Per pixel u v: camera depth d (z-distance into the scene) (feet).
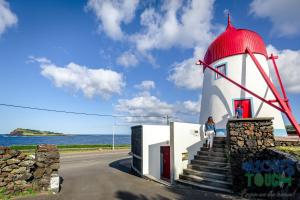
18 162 26.55
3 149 25.79
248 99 47.16
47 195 26.58
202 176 31.50
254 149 24.93
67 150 113.19
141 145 44.16
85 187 32.40
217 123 49.39
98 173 47.29
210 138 37.35
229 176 28.55
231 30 55.72
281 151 21.77
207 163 33.60
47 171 28.73
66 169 54.29
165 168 39.40
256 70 49.01
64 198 25.79
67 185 34.01
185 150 36.06
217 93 51.26
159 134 46.55
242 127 26.16
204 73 57.57
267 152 23.59
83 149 118.21
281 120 47.24
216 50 54.08
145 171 43.09
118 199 25.39
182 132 35.81
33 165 27.66
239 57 50.37
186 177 32.68
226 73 50.80
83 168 55.88
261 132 25.03
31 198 25.03
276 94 39.42
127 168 55.98
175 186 31.40
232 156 26.17
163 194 27.14
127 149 133.28
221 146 36.63
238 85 44.75
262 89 48.11
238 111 44.11
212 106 51.57
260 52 51.01
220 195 25.49
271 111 46.68
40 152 28.71
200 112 56.90
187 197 25.32
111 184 34.55
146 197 26.05
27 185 26.94
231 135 26.66
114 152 108.27
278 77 51.11
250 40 51.24
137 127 48.67
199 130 40.16
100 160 74.84
